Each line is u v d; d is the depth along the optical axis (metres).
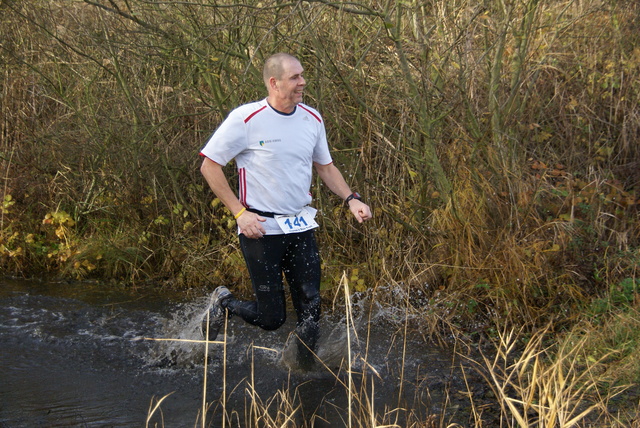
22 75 6.70
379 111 5.63
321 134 3.83
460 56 4.95
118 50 6.16
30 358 4.19
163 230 6.33
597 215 5.35
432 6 5.27
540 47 5.73
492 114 5.35
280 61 3.50
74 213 6.56
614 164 6.08
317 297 3.88
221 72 5.86
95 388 3.76
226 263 5.97
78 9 6.43
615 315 4.18
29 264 6.32
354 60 5.61
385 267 5.43
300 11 4.64
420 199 5.48
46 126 6.75
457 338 4.50
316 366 4.05
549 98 6.41
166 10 5.65
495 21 5.31
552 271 4.84
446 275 5.21
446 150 5.53
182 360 4.11
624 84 6.32
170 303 5.42
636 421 3.10
